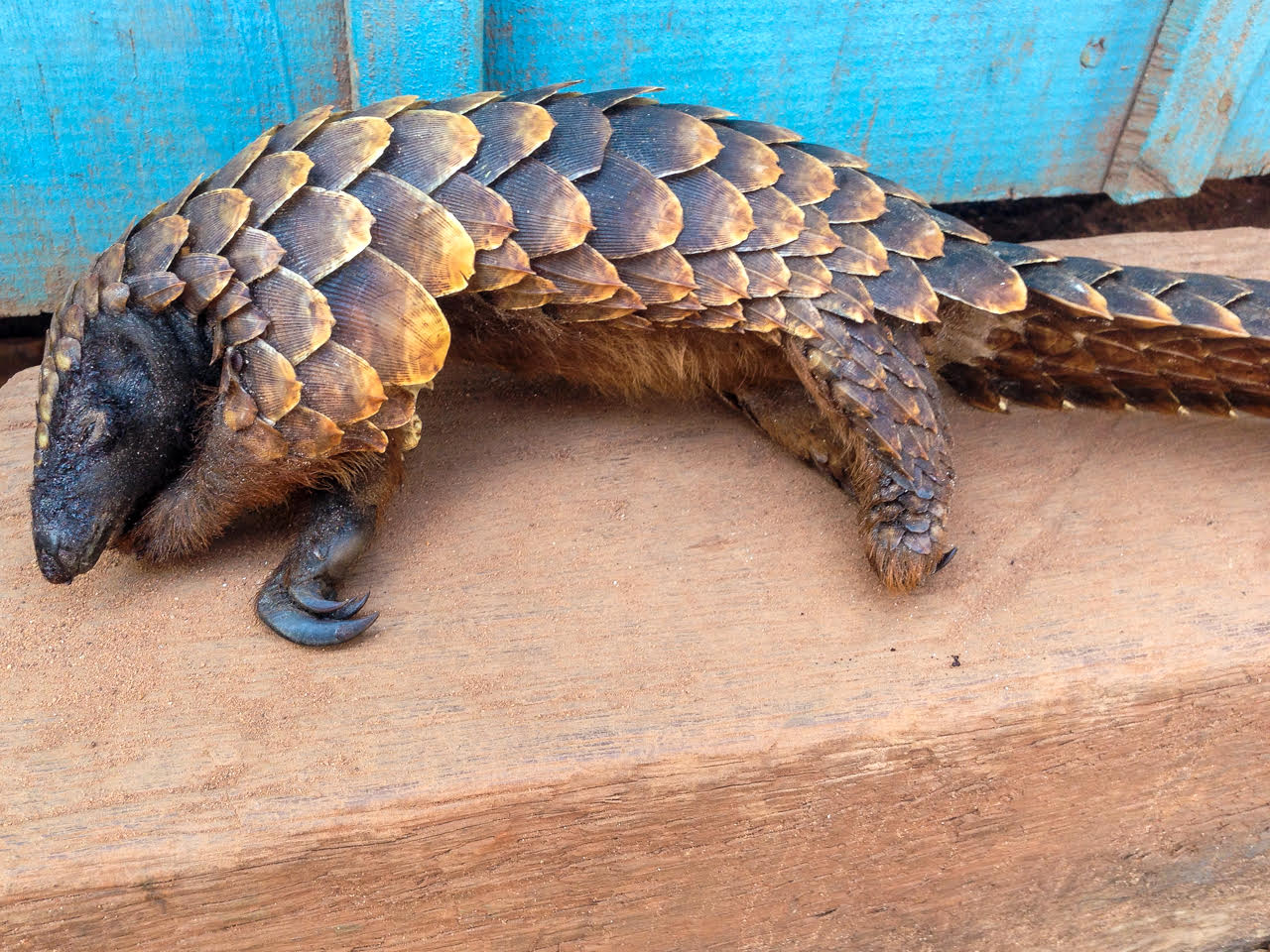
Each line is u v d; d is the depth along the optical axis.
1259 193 0.74
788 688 0.42
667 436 0.51
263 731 0.40
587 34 0.55
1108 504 0.48
